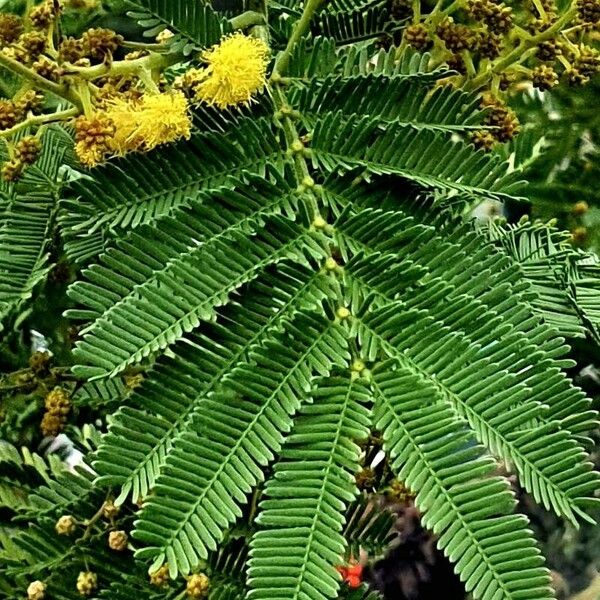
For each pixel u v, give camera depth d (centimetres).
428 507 15
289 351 15
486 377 15
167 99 16
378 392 15
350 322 16
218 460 15
